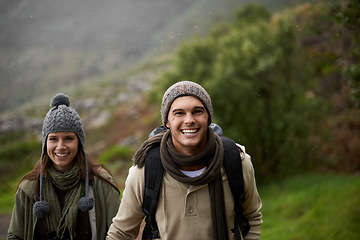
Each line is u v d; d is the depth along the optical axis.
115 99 21.38
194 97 1.59
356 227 5.59
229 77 9.57
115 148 15.45
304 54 10.80
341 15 4.48
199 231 1.66
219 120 9.72
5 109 22.97
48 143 2.03
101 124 18.80
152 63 25.81
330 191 7.72
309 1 16.58
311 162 10.49
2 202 10.95
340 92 12.83
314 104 10.19
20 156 16.80
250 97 9.70
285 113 9.98
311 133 10.60
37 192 2.07
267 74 9.91
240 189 1.69
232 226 1.75
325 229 5.86
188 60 10.55
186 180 1.59
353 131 11.52
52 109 2.09
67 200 2.09
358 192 7.01
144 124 17.08
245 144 9.84
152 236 1.76
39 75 27.89
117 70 29.31
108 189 2.22
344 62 12.41
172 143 1.68
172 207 1.67
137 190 1.73
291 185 9.30
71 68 29.88
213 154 1.65
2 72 27.53
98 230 2.16
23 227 2.11
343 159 10.44
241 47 10.05
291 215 7.33
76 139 2.08
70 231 2.04
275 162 10.23
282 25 10.22
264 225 7.17
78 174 2.11
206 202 1.66
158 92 11.04
